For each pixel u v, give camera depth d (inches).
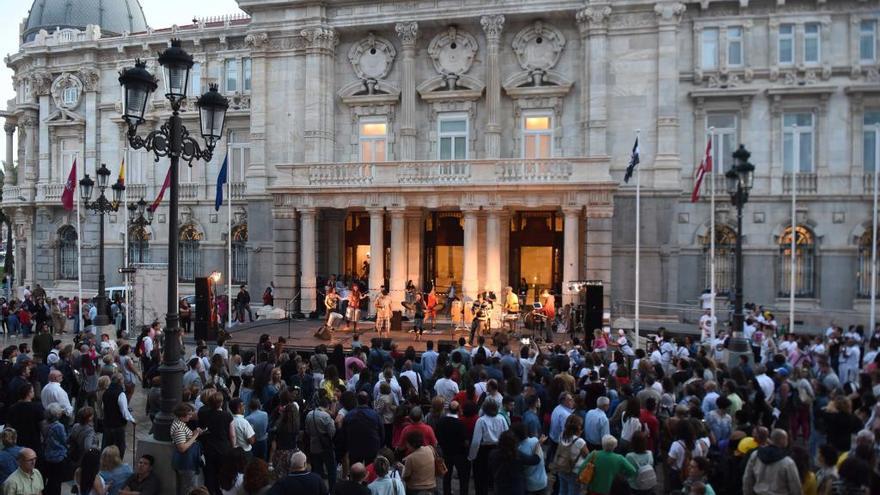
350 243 1547.7
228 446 459.2
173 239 537.0
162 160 1788.9
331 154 1528.1
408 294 1274.6
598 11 1369.3
